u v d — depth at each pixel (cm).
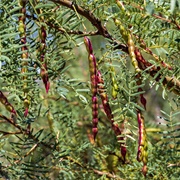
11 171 104
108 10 84
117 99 84
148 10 76
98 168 123
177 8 67
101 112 147
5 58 70
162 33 82
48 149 107
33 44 83
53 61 83
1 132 100
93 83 85
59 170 110
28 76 82
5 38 71
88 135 145
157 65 82
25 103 82
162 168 113
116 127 89
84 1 82
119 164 125
